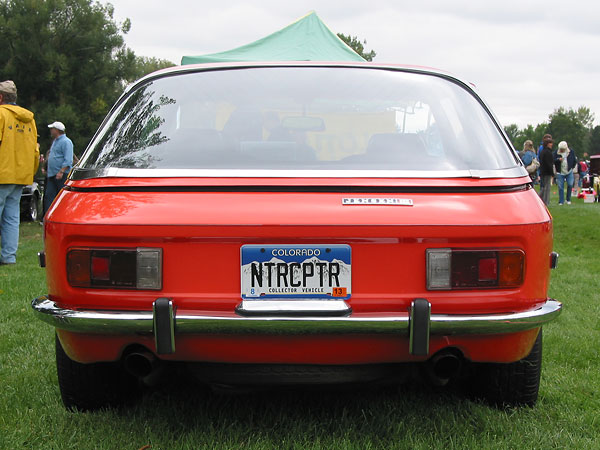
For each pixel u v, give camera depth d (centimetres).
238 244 213
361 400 291
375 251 214
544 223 226
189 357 220
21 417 269
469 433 252
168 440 245
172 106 273
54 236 223
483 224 214
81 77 3462
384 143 254
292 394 298
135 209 216
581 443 249
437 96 279
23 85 3375
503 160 248
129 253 215
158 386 306
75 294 219
